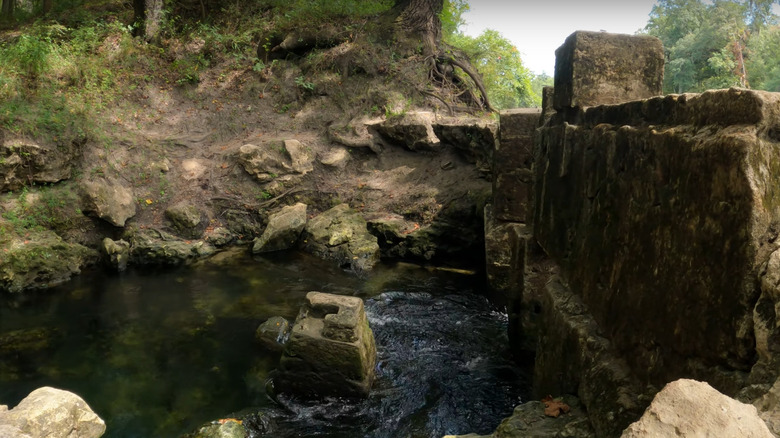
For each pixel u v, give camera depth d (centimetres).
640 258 258
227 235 1006
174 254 891
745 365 184
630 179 272
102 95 1091
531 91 1753
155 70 1241
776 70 1126
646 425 142
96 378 524
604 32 382
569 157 370
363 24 1328
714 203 199
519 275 538
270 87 1274
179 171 1056
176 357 571
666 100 254
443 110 1217
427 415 473
